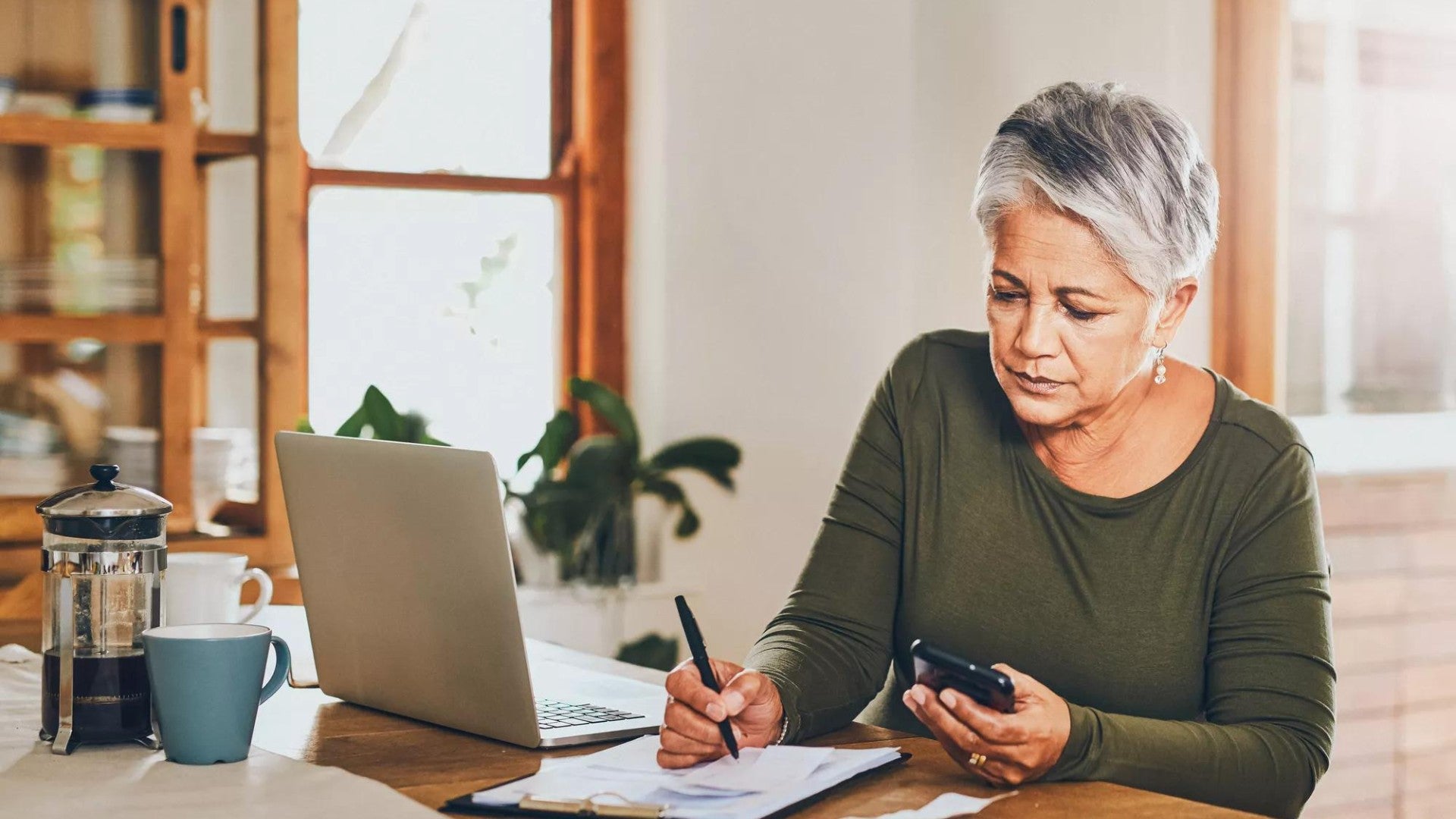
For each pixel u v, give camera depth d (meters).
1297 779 1.37
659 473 3.41
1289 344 3.20
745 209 3.56
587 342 3.60
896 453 1.74
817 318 3.65
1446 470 3.08
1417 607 3.12
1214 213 1.51
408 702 1.48
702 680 1.32
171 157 2.92
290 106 3.00
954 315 3.70
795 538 3.64
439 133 3.50
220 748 1.27
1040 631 1.61
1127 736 1.31
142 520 1.35
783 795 1.17
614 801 1.15
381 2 3.44
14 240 2.86
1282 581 1.49
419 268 3.49
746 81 3.56
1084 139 1.42
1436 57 3.12
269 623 2.04
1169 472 1.58
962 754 1.27
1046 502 1.62
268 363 2.99
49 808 1.13
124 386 2.94
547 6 3.60
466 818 1.14
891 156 3.72
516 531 3.38
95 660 1.32
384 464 1.41
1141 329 1.48
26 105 2.87
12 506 2.81
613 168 3.58
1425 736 3.11
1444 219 3.09
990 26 3.61
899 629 1.71
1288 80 3.18
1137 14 3.29
